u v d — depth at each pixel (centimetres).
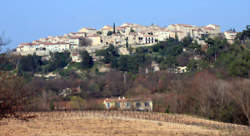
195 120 18862
